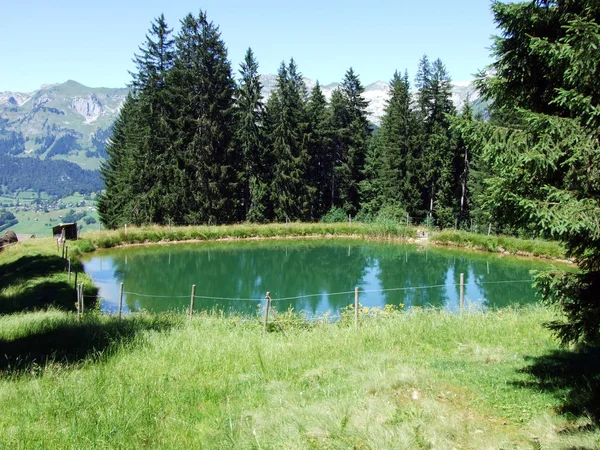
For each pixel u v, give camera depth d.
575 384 6.13
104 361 8.27
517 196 5.38
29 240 31.47
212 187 44.59
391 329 10.11
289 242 38.62
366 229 41.16
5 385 6.88
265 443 4.89
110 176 54.09
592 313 5.50
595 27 4.73
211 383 7.07
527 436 4.88
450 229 39.03
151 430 5.45
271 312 13.92
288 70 51.00
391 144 46.97
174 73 43.84
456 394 6.07
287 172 48.06
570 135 5.02
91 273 25.58
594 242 5.36
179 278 24.77
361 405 5.69
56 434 5.27
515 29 5.88
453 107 47.31
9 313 13.98
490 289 21.05
